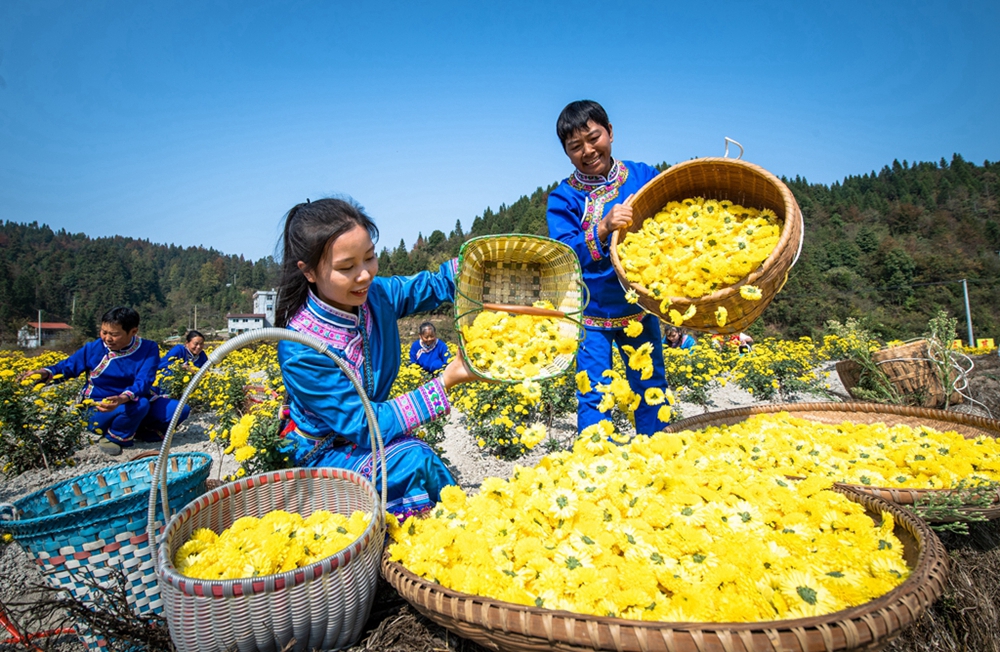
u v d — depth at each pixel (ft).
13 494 14.39
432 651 5.45
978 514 6.68
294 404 7.93
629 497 6.75
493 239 7.72
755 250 8.25
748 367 28.12
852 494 7.09
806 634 4.02
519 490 6.87
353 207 7.11
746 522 6.50
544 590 5.31
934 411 10.84
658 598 5.31
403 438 7.57
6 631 7.36
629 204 9.34
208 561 5.47
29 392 16.81
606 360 11.02
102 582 6.29
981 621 6.63
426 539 5.91
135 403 17.47
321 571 4.91
